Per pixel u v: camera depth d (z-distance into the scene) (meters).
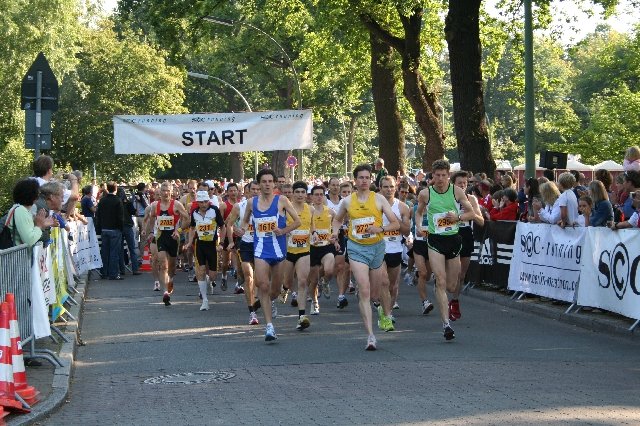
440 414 8.32
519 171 50.72
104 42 65.38
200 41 36.62
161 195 18.17
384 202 12.71
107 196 24.97
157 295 20.48
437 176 13.05
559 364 11.02
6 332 8.69
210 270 18.27
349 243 12.67
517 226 17.72
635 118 47.84
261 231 13.33
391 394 9.30
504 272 18.39
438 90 38.91
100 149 65.12
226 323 15.48
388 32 31.84
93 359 12.20
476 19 25.17
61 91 64.38
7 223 10.63
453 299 14.84
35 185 10.85
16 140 47.19
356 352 12.09
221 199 24.86
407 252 21.05
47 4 47.34
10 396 8.59
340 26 32.16
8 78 46.97
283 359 11.69
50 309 12.86
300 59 41.66
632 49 48.25
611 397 9.02
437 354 11.81
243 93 73.81
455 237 13.09
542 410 8.41
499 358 11.48
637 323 13.23
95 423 8.48
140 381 10.56
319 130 83.56
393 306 16.05
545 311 15.88
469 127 25.23
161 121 22.31
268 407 8.88
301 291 14.43
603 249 14.32
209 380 10.45
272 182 13.38
